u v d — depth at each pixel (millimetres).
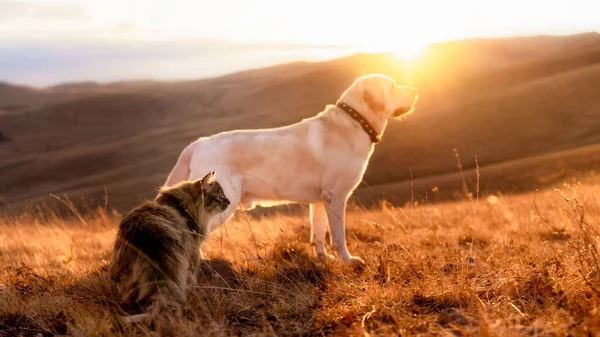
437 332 3980
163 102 147000
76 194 58250
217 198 5781
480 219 12500
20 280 5875
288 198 7219
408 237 8250
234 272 5758
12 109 151500
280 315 4695
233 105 142250
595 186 15367
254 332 4340
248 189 7117
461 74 104812
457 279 5082
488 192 36594
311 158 7109
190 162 7141
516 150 56562
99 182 75812
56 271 6172
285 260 6672
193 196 5422
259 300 5152
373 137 7359
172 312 4395
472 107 69000
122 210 48156
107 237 10414
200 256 5367
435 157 57406
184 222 5117
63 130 131375
